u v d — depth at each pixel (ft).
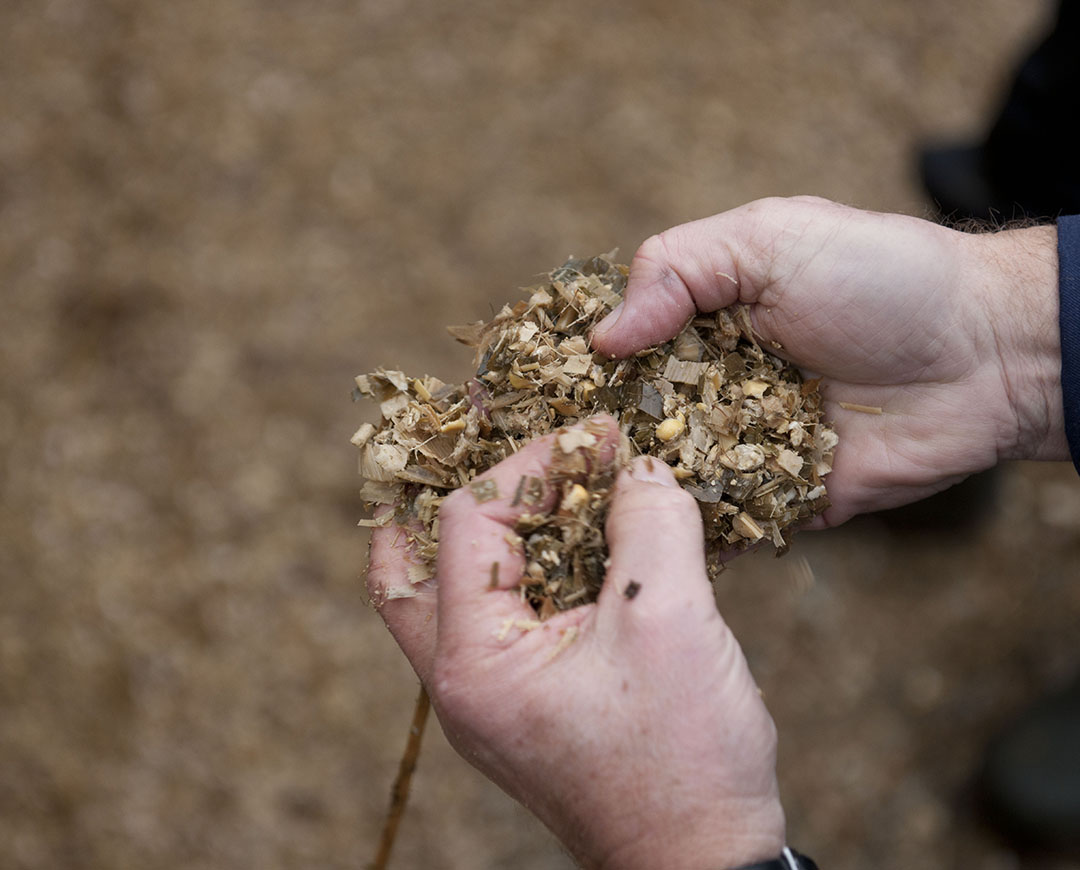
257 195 3.49
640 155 3.66
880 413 2.16
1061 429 2.15
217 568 2.96
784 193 3.69
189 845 2.76
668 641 1.83
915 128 3.94
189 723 2.83
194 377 3.21
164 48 3.73
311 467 3.10
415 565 2.02
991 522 3.07
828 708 2.85
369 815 2.77
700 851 1.81
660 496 1.90
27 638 2.87
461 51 3.79
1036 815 2.67
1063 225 2.08
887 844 2.77
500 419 2.04
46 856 2.74
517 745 1.86
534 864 2.74
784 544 2.10
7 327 3.28
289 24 3.79
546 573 1.92
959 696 2.87
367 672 2.86
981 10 4.28
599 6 3.94
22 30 3.78
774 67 3.93
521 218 3.51
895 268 2.05
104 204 3.50
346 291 3.36
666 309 2.05
